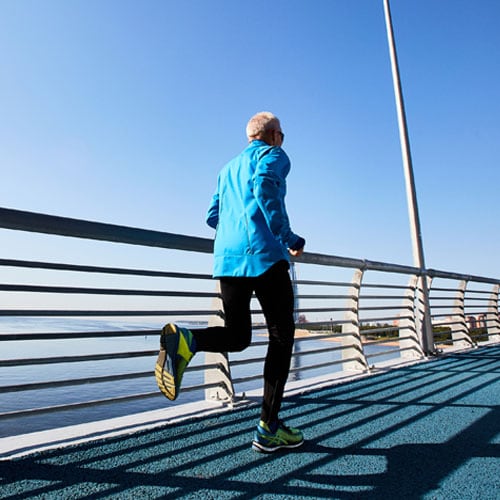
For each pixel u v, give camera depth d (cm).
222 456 185
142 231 229
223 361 283
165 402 403
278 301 197
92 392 476
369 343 453
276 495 148
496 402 292
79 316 218
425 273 556
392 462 180
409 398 305
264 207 181
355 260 414
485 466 176
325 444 204
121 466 171
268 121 215
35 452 180
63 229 192
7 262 193
